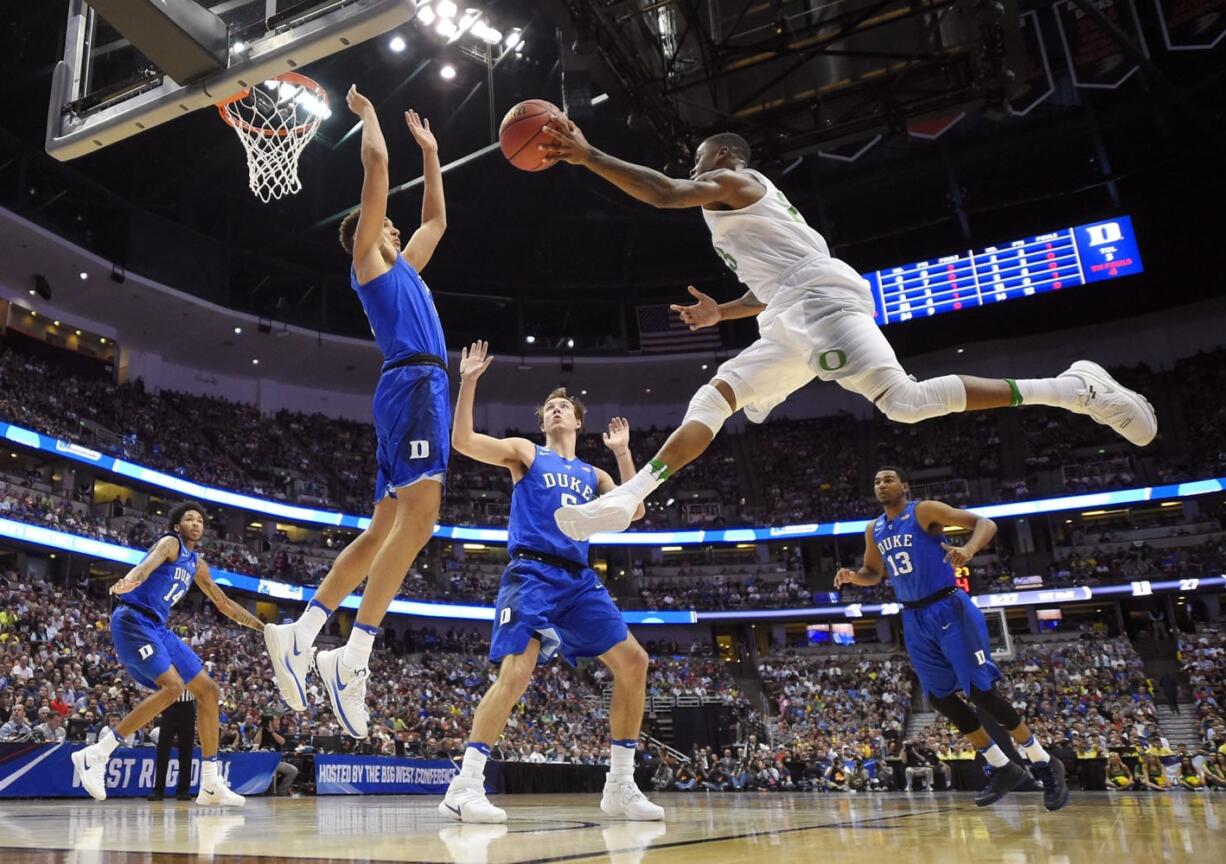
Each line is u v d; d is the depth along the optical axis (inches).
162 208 1165.7
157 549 239.8
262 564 1127.0
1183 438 1295.5
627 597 1362.0
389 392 150.6
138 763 410.9
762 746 967.6
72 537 916.6
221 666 826.8
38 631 756.0
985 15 424.8
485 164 1195.3
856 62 471.2
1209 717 934.4
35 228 990.4
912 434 1505.9
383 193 156.2
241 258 1264.8
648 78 480.4
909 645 195.8
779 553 1439.5
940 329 1416.1
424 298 160.4
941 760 742.5
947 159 1211.9
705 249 1429.6
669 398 1573.6
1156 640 1160.2
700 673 1282.0
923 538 191.9
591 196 1309.1
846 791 776.3
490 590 1310.3
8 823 151.9
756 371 146.6
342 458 1408.7
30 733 509.0
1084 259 1263.5
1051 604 1284.4
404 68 1051.3
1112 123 1133.7
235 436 1295.5
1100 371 150.6
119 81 259.8
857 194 1296.8
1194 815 148.6
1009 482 1362.0
